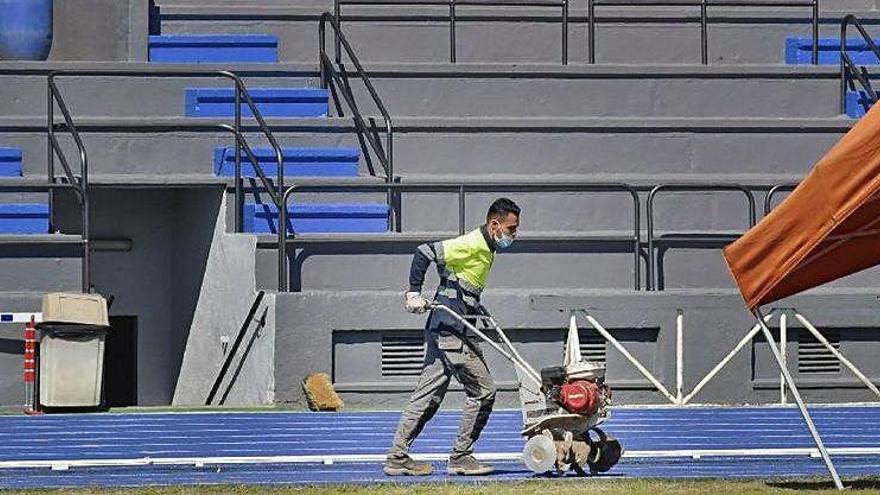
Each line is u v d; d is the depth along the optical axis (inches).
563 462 1654.8
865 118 1505.9
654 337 2459.4
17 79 2748.5
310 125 2704.2
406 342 2427.4
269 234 2519.7
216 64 2812.5
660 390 2438.5
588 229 2637.8
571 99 2827.3
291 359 2399.1
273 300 2402.8
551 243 2551.7
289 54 2967.5
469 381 1681.8
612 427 2111.2
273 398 2393.0
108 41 2898.6
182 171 2689.5
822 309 2490.2
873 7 3142.2
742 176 2736.2
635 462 1802.4
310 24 2974.9
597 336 2455.7
